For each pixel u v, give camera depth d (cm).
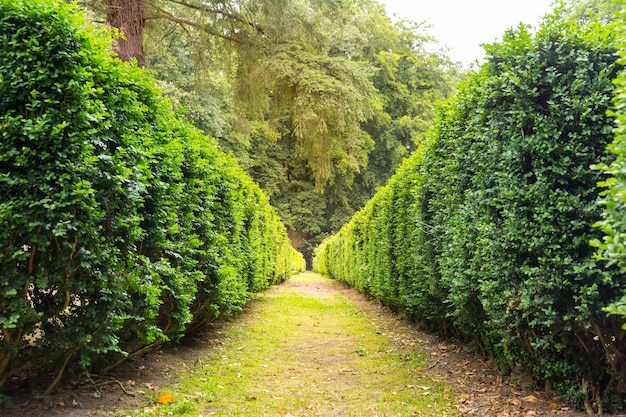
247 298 1095
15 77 329
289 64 1277
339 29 1443
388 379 545
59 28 345
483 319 532
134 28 1084
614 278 337
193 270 638
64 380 411
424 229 707
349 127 1423
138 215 425
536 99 405
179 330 573
